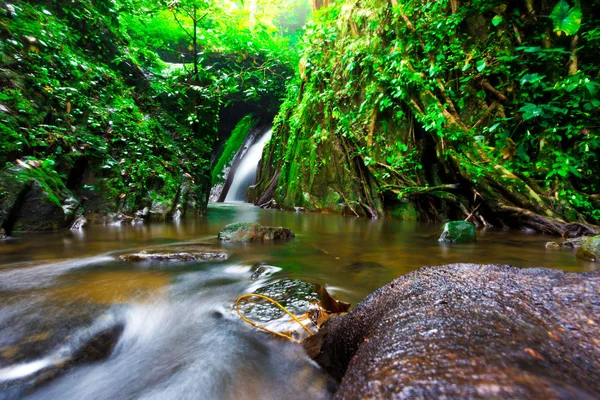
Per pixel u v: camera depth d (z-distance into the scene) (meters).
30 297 2.15
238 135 22.39
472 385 0.61
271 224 7.14
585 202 5.55
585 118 5.68
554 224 5.47
